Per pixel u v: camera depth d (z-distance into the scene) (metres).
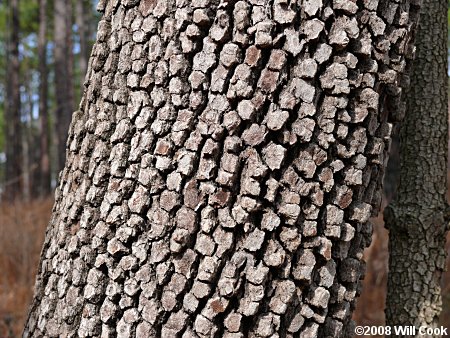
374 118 0.57
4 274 1.61
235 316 0.55
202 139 0.56
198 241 0.56
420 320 0.78
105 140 0.59
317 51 0.55
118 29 0.59
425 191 0.79
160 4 0.57
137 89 0.58
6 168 5.29
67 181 0.62
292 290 0.56
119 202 0.58
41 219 2.01
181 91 0.56
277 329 0.56
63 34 4.05
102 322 0.58
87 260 0.59
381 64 0.57
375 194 0.60
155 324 0.57
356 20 0.56
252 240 0.55
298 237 0.56
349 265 0.58
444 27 0.80
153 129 0.57
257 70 0.55
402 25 0.58
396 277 0.80
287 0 0.55
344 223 0.57
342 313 0.58
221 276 0.56
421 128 0.80
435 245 0.79
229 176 0.55
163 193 0.57
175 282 0.56
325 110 0.56
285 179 0.56
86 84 0.62
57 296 0.61
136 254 0.57
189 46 0.56
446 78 0.80
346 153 0.56
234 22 0.56
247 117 0.55
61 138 4.08
